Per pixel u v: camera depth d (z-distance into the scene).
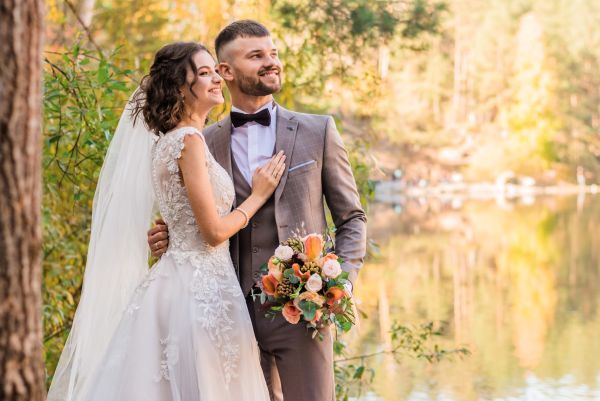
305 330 3.25
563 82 49.34
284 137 3.36
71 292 6.02
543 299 12.75
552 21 50.75
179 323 3.14
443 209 31.64
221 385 3.12
